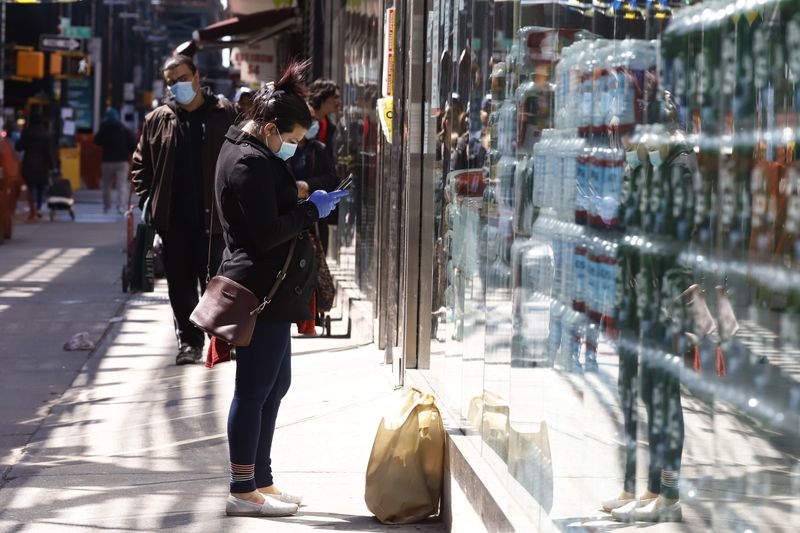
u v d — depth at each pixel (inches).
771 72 139.7
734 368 151.5
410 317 422.9
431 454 311.7
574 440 218.1
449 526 302.2
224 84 3063.5
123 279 840.9
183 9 3998.5
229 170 303.4
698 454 164.1
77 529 303.4
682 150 167.9
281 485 345.1
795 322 135.2
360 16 652.7
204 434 410.3
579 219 218.1
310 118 309.0
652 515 181.0
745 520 149.3
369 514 318.3
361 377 487.2
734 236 149.9
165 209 537.3
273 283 305.6
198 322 304.0
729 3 151.7
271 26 1098.1
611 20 199.6
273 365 311.0
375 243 564.1
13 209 1438.2
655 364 180.1
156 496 335.3
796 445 136.3
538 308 244.7
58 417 444.8
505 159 278.7
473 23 326.0
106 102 3171.8
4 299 794.8
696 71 162.4
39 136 1556.3
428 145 414.9
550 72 237.8
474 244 316.2
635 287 188.2
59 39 1918.1
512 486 258.8
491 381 285.7
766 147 141.2
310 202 308.7
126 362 564.7
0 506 325.4
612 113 198.8
